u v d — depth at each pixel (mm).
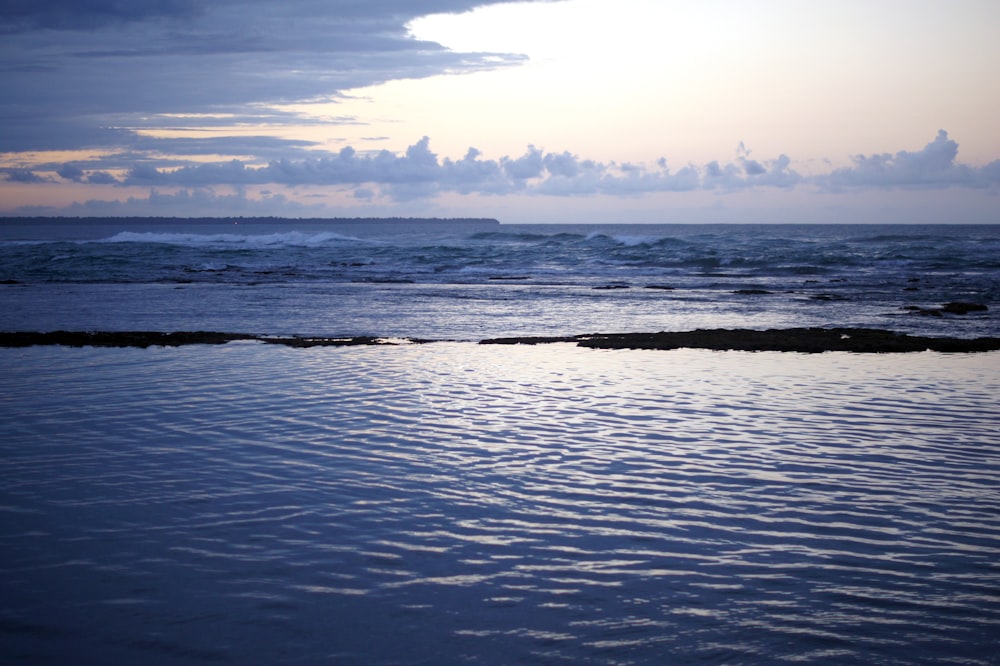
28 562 4664
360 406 9047
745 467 6691
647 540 5082
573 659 3670
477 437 7625
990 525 5383
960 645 3816
